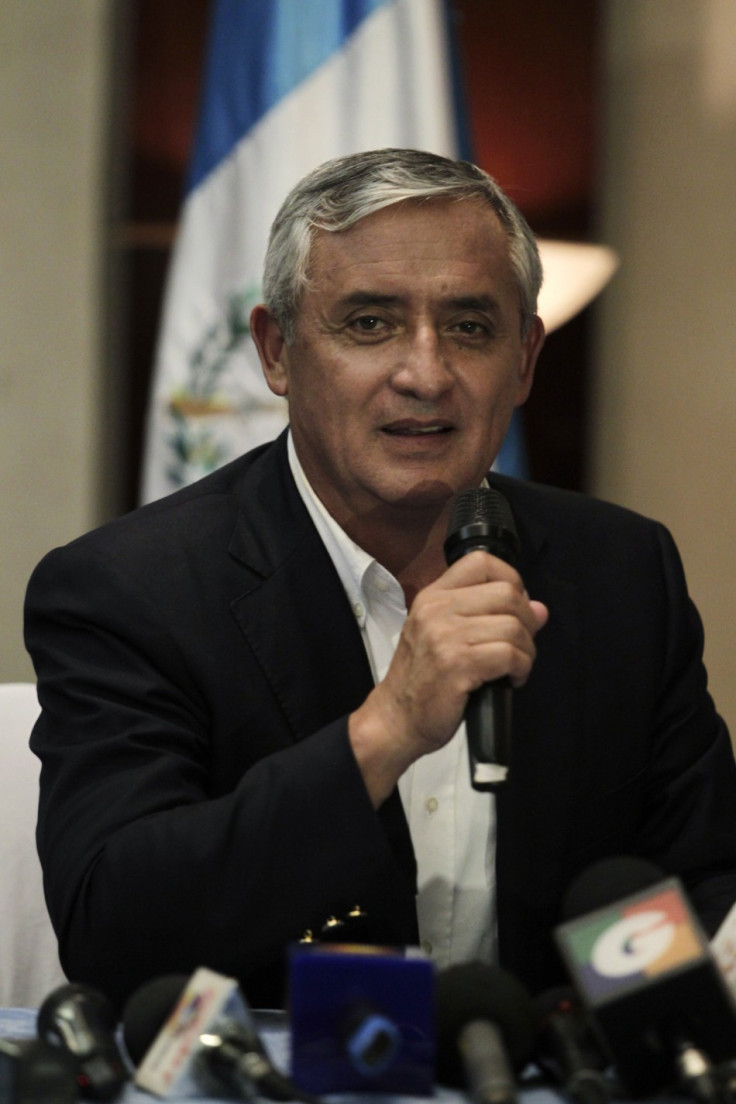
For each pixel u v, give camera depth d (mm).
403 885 5395
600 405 12906
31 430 12969
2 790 6801
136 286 12812
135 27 12719
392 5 12297
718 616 12891
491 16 12625
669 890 3473
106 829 5145
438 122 12203
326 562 6141
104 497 12805
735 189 12789
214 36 12602
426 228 5711
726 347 12812
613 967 3373
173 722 5746
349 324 5754
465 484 5809
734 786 6672
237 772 5867
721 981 3316
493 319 5809
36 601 6203
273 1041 4160
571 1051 3570
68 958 5094
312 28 12383
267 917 4754
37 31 12969
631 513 7234
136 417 12781
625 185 12891
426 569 6266
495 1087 3232
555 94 12641
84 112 12969
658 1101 3498
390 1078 3467
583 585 6707
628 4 12867
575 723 6301
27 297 12977
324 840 4742
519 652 4582
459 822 6168
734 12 12750
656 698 6613
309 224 5828
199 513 6352
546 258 12625
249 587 6078
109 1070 3494
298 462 6402
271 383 6391
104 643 5914
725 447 12844
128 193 12781
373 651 6328
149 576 6035
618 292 12875
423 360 5633
